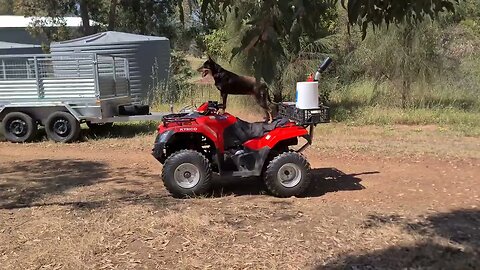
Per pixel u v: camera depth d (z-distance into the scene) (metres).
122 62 12.43
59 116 11.03
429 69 14.20
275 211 5.89
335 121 13.26
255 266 4.39
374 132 11.71
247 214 5.77
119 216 5.71
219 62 14.83
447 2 2.69
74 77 11.11
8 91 11.25
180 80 17.98
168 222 5.42
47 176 8.02
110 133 11.91
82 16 23.97
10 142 11.20
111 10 24.16
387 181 7.39
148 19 24.97
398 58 14.00
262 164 6.46
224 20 3.00
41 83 11.20
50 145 10.78
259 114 13.99
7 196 6.78
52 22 24.03
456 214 5.80
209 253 4.66
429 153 9.18
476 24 17.64
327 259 4.52
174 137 6.64
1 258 4.62
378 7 2.60
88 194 6.85
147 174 8.10
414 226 5.36
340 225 5.38
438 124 12.84
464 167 8.17
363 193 6.76
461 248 4.74
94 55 10.95
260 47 2.19
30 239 5.06
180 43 23.56
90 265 4.43
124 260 4.53
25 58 11.26
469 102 14.89
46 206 6.25
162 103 15.50
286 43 2.41
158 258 4.56
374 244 4.85
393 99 14.85
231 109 14.23
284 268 4.35
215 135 6.46
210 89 16.22
